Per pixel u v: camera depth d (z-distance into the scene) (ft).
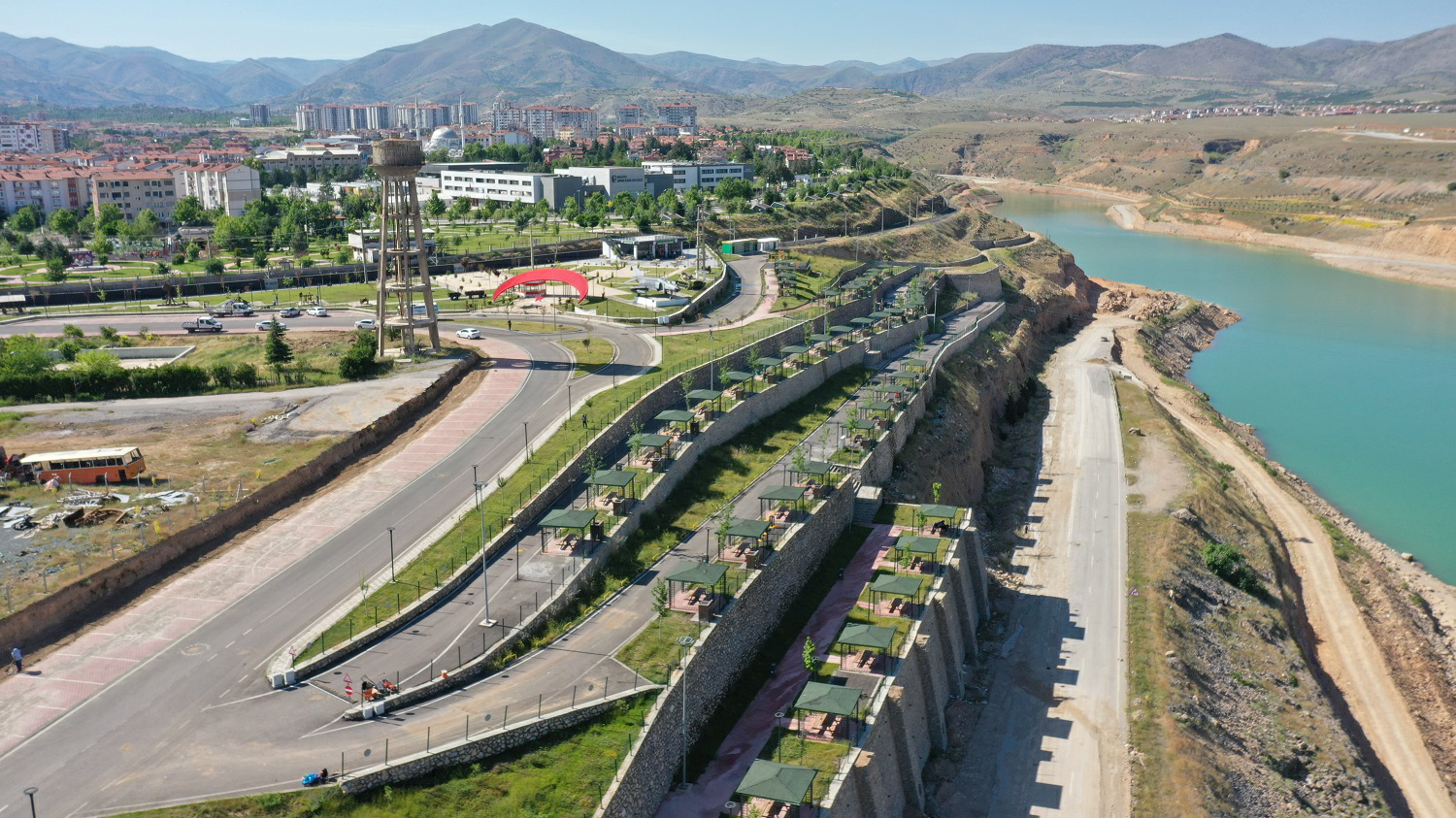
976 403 620.49
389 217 550.36
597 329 614.75
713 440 449.06
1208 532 485.15
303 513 354.54
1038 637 395.75
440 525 345.31
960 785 314.55
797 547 374.02
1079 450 601.21
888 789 287.69
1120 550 462.60
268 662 266.36
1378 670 413.59
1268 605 437.99
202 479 366.22
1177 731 330.13
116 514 333.21
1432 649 433.48
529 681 271.49
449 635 285.64
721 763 279.28
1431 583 492.54
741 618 323.57
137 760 227.61
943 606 360.48
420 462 399.24
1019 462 592.60
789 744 281.13
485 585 293.84
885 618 346.95
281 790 220.64
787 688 312.71
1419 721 384.06
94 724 239.50
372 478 384.06
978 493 543.80
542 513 362.53
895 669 315.58
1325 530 531.09
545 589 311.68
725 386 516.73
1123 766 319.68
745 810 254.06
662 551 355.97
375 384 484.33
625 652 288.92
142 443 404.16
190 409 448.24
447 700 259.80
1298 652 412.16
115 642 273.54
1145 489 531.09
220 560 320.09
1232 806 303.89
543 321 636.48
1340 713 384.06
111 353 540.93
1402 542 539.70
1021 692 361.10
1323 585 476.95
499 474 385.50
